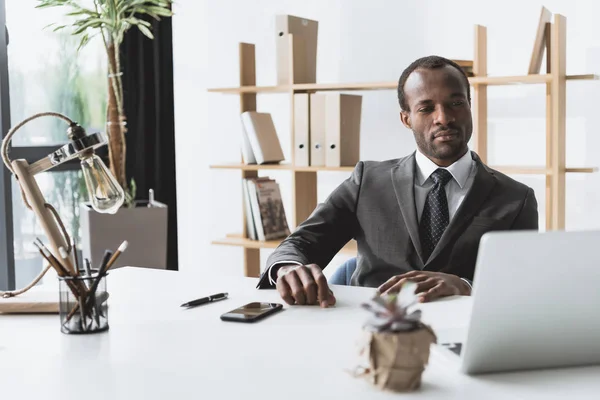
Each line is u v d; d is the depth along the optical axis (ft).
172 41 14.14
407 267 7.02
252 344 4.43
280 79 11.88
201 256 14.34
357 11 12.40
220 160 13.92
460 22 11.67
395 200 7.25
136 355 4.27
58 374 3.96
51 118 12.81
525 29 11.24
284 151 13.24
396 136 12.28
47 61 12.69
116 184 5.43
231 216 13.96
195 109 14.06
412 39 12.04
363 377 3.72
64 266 4.86
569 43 10.92
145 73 13.78
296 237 7.13
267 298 5.70
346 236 7.55
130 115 13.67
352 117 11.64
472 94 11.56
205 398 3.53
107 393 3.65
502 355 3.75
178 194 14.42
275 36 12.09
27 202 5.19
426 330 3.59
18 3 12.19
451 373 3.81
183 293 5.91
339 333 4.64
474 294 3.53
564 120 10.23
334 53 12.66
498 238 3.46
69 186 13.00
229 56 13.64
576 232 3.51
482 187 7.01
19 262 12.28
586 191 10.99
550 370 3.88
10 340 4.67
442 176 7.10
